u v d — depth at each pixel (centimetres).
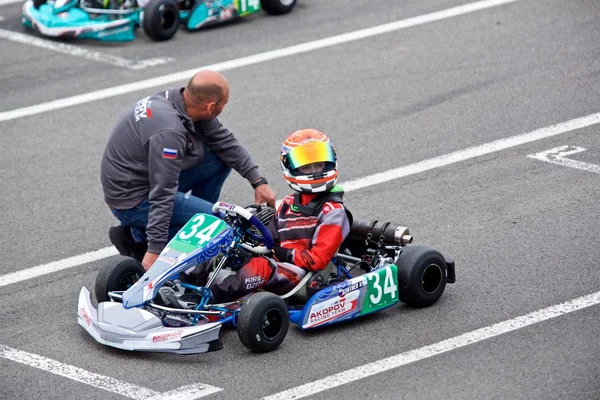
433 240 2484
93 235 2594
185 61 3856
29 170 3016
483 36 3966
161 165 2152
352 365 1917
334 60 3809
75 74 3756
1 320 2162
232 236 2031
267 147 3098
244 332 1917
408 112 3328
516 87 3481
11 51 4000
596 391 1795
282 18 4306
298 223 2086
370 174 2897
